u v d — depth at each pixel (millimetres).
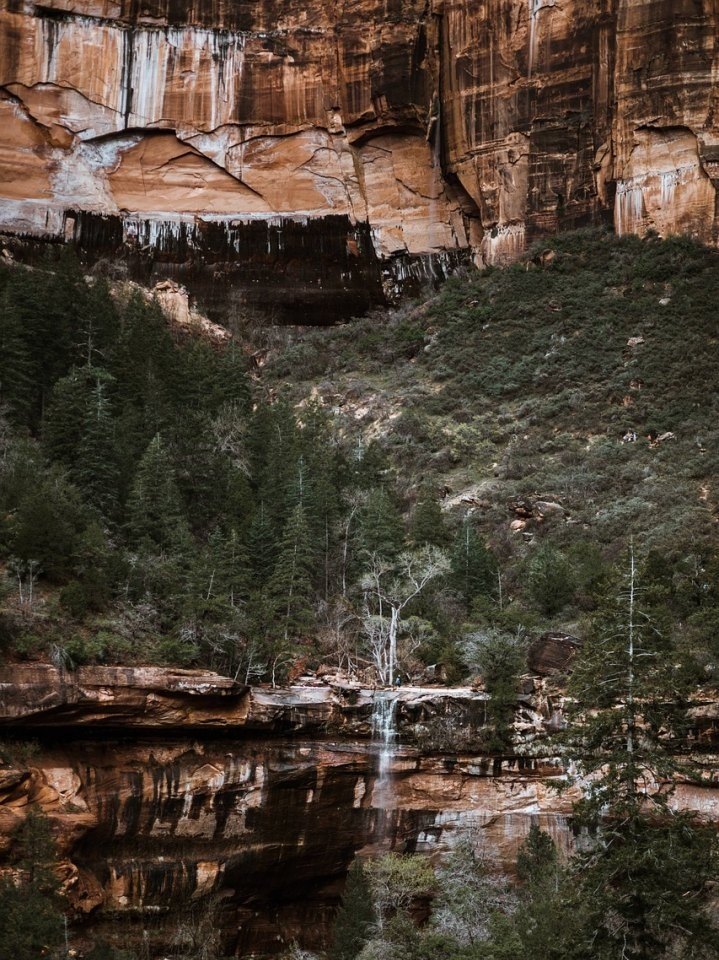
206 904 47281
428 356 85438
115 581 51844
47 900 38500
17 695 44031
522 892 43500
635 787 33062
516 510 68000
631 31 85125
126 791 46719
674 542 61531
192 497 63875
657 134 84688
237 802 48438
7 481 55656
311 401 78875
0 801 42500
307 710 49750
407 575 59438
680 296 81438
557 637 52375
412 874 45281
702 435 71938
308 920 49781
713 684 48938
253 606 53688
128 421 64312
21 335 68188
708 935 31734
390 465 73812
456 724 50750
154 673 46844
